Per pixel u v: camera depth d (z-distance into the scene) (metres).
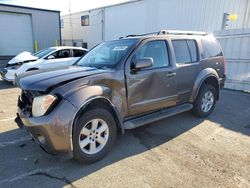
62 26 29.86
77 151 2.97
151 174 2.92
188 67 4.42
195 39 4.72
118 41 4.12
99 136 3.21
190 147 3.67
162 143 3.81
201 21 12.52
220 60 5.28
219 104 6.35
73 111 2.80
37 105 2.78
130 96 3.52
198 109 4.94
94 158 3.16
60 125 2.73
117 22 20.31
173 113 4.24
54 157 3.30
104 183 2.74
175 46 4.28
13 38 18.22
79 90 2.91
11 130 4.27
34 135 2.91
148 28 16.42
